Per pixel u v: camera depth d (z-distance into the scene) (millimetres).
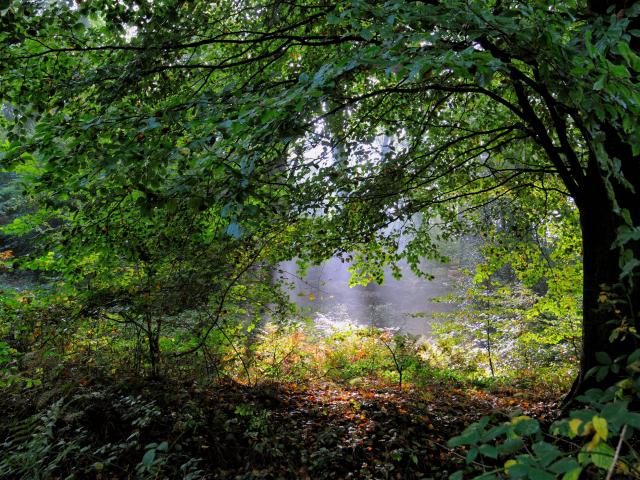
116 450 3994
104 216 4195
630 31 2256
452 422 5258
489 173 7691
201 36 4547
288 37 4363
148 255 4777
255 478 3898
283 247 6184
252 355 7445
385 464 4211
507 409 5535
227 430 4516
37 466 3607
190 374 6031
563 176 4777
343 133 5734
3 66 3736
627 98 1822
